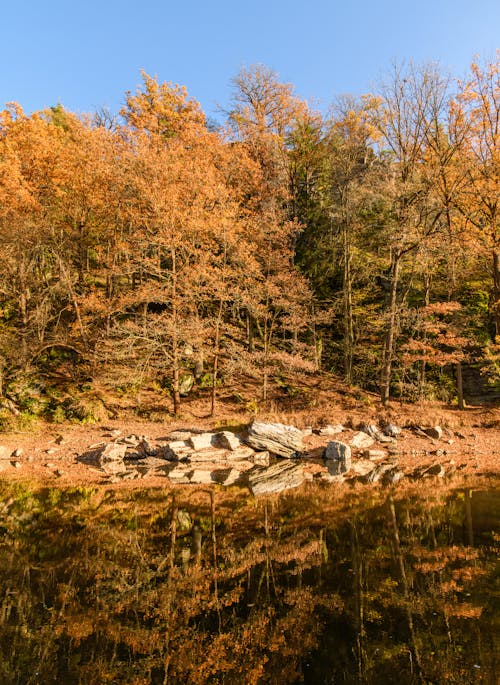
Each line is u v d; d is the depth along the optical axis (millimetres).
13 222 21953
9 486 15117
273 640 6242
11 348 22812
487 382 28219
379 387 28484
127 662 5766
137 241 23594
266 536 10539
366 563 8781
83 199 24000
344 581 8039
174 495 14328
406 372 27734
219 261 23703
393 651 5906
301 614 6945
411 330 29531
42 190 23625
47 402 22516
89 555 9477
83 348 24641
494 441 21031
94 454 18672
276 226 25391
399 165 26156
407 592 7527
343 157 27859
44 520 11820
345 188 28016
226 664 5727
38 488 14992
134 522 11656
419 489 14453
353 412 24031
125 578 8352
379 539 10086
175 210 22172
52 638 6410
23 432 20422
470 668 5535
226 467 18156
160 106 30406
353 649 5973
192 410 24109
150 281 25203
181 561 9125
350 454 19359
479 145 23688
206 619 6883
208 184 23625
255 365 27828
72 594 7770
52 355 25812
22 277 23344
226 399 25578
